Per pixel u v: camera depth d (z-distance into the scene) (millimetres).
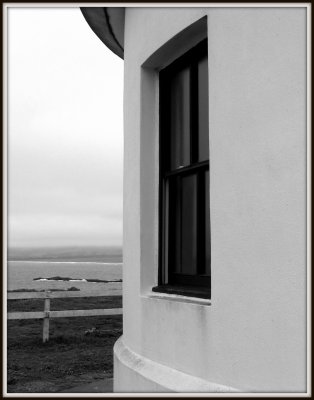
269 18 3006
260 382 2949
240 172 3148
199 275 3883
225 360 3201
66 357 9484
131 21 4766
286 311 2803
